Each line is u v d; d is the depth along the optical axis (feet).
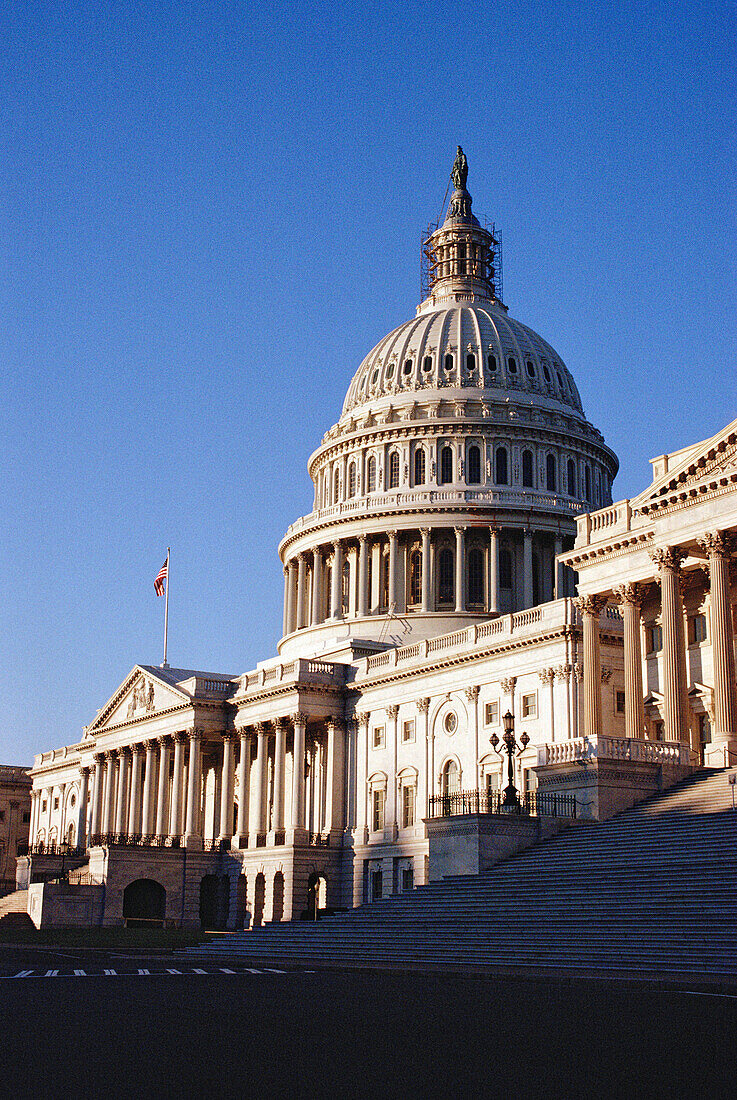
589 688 245.45
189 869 380.37
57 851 441.27
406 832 331.57
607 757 196.65
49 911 358.43
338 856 354.54
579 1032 75.97
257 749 385.29
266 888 357.00
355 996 104.78
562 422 465.06
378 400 471.62
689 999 98.89
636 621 235.40
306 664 364.58
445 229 518.37
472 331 476.95
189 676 437.58
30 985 121.29
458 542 430.20
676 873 152.05
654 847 167.73
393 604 432.25
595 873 164.35
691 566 228.22
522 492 440.45
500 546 436.35
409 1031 77.51
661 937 133.08
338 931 185.37
